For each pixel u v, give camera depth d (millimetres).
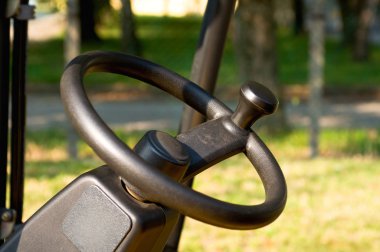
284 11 33625
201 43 1943
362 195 5906
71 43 8695
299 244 4590
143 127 13180
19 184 1519
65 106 1278
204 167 1408
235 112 1482
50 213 1317
